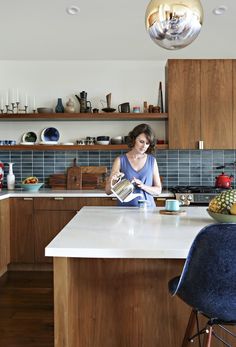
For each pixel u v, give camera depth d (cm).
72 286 170
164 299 176
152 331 177
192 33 188
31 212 380
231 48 411
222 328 169
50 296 302
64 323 134
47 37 397
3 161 441
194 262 120
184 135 397
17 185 440
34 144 419
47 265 388
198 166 437
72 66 437
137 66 436
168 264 175
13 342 221
